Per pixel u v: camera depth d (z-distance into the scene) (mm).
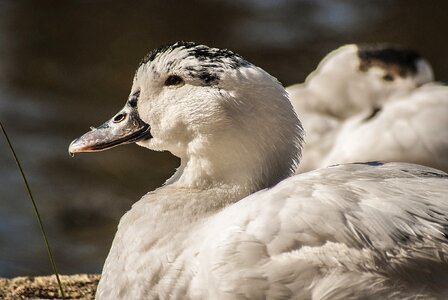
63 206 14594
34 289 8938
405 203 6613
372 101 13578
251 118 7184
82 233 14031
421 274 6484
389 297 6469
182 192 7301
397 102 13180
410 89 13617
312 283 6535
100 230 14148
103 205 14711
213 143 7266
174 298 6832
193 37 20516
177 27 20828
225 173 7281
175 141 7500
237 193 7234
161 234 7012
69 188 15062
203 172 7344
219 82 7238
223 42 20219
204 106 7270
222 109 7215
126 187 15188
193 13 21234
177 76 7398
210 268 6688
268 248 6613
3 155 15812
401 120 12797
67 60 19391
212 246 6727
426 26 20953
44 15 21094
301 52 19750
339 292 6484
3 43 19906
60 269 13141
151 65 7523
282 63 19391
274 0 21500
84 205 14656
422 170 7047
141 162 15828
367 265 6484
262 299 6602
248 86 7184
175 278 6824
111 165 15703
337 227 6566
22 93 17922
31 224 14156
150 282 6906
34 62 19203
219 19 20969
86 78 18672
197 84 7328
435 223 6527
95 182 15242
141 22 20984
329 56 14172
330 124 13203
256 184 7238
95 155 15930
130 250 7059
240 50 19859
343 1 21516
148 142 7660
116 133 7695
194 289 6762
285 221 6645
